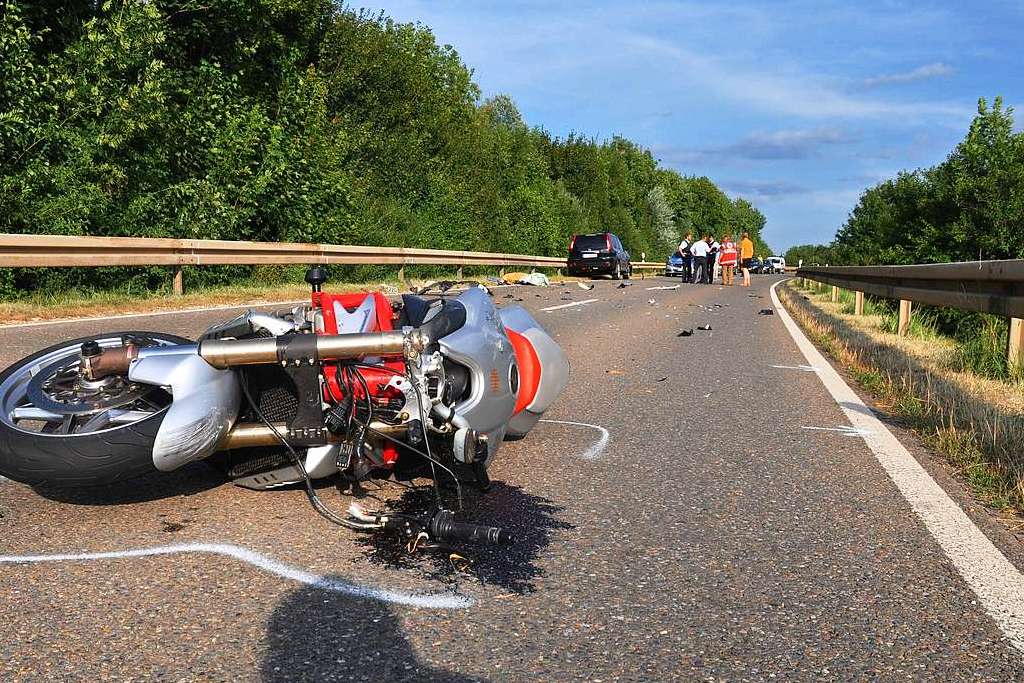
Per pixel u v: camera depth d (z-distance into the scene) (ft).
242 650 8.65
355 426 12.50
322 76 99.04
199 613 9.52
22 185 47.57
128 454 12.00
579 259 115.55
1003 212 70.79
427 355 12.78
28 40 50.60
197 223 57.98
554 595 10.18
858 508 13.82
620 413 21.66
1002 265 25.25
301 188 69.56
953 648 8.96
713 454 17.38
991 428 18.16
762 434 19.36
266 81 79.71
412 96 110.63
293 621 9.34
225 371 12.62
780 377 28.30
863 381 27.27
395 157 99.25
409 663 8.43
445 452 14.16
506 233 120.37
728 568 11.14
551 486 14.82
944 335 42.80
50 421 13.70
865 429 20.02
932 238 75.05
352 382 12.68
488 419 14.43
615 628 9.30
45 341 30.14
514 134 162.81
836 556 11.64
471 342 14.15
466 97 139.74
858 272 50.26
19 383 13.93
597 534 12.38
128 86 55.62
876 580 10.80
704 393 24.88
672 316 52.39
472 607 9.80
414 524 11.46
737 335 42.29
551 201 156.04
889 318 47.29
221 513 12.96
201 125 63.72
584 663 8.49
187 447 12.15
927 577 10.92
